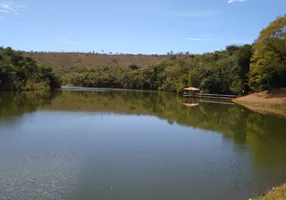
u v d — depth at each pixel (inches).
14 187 462.9
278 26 1776.6
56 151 680.4
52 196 434.9
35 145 728.3
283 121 1234.6
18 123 1010.1
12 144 729.6
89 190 462.6
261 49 1845.5
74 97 2223.2
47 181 492.4
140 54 7263.8
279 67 1793.8
